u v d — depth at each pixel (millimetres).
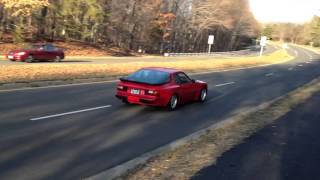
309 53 110062
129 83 15039
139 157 8766
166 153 8969
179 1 88500
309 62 71250
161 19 81250
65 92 17484
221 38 116688
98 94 17625
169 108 15086
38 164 7855
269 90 24844
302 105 17906
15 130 10258
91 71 25391
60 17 59562
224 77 32125
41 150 8766
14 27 54594
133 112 14164
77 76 22531
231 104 17953
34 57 33312
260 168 8062
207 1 91188
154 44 83750
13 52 33250
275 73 40781
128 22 74375
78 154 8703
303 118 14508
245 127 12219
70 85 19938
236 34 105812
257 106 17625
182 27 90375
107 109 14312
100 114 13312
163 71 15758
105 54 57531
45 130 10516
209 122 13477
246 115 14531
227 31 108125
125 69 29328
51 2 57594
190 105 16828
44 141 9477
